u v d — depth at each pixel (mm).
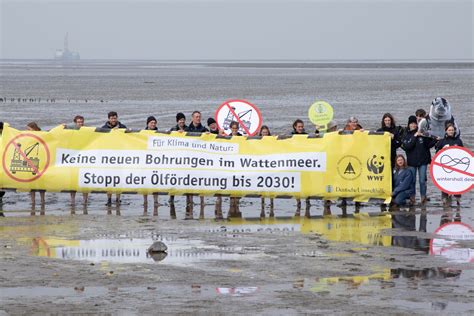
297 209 21125
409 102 69812
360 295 12703
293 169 20906
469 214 20297
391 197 21203
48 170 20938
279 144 21062
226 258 15203
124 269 14328
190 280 13594
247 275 13930
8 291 12930
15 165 20938
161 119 50062
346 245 16391
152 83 125438
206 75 178500
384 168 20938
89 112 56906
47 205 21938
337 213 20578
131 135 21156
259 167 20969
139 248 16016
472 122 47188
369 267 14500
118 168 21047
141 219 19438
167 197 23516
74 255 15391
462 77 147625
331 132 21109
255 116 23125
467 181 21703
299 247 16188
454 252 15758
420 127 21844
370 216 20031
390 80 133375
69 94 86812
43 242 16562
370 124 46438
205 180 20969
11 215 20016
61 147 21062
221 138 21109
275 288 13125
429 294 12758
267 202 22656
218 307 12094
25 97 79312
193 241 16766
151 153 21094
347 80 136625
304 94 86938
